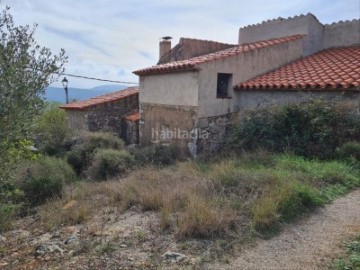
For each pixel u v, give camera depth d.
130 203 5.75
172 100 10.85
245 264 3.47
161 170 8.12
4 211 5.91
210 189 5.52
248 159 7.68
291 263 3.45
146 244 4.02
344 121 7.47
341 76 8.45
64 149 12.19
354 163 6.68
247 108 9.73
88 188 7.60
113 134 13.67
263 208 4.42
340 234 4.04
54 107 14.95
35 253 4.00
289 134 8.17
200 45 14.27
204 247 3.84
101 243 4.12
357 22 11.80
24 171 7.51
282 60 11.55
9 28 3.37
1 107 3.25
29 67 3.49
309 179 5.77
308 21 12.16
